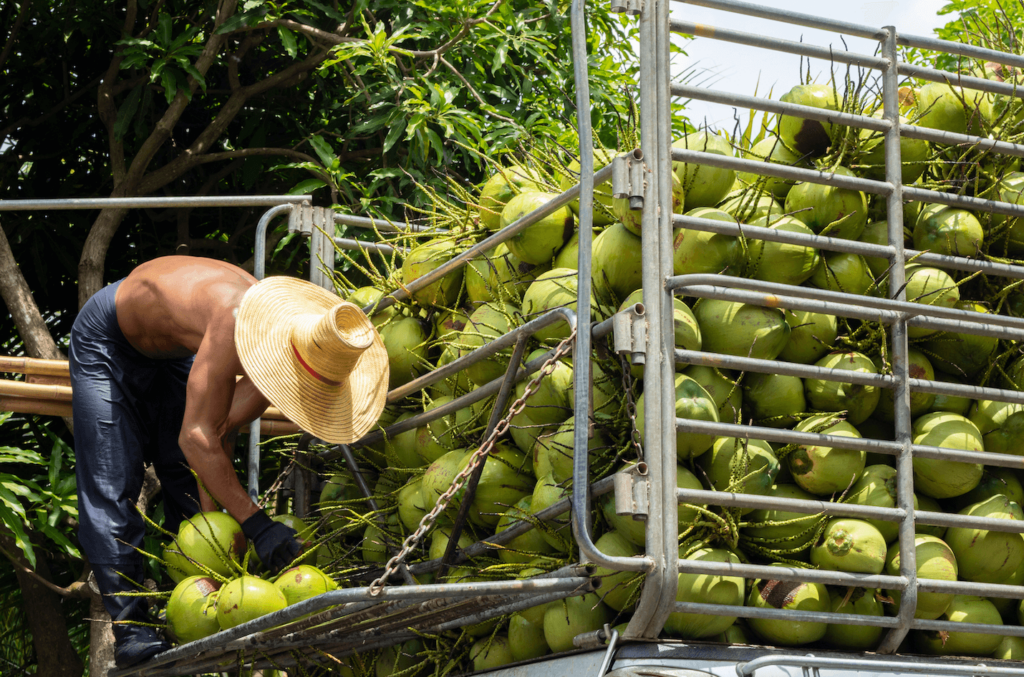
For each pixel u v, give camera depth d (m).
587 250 2.64
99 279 5.44
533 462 3.21
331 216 4.46
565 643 2.92
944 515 2.84
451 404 3.41
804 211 3.15
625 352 2.61
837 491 2.90
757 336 2.85
